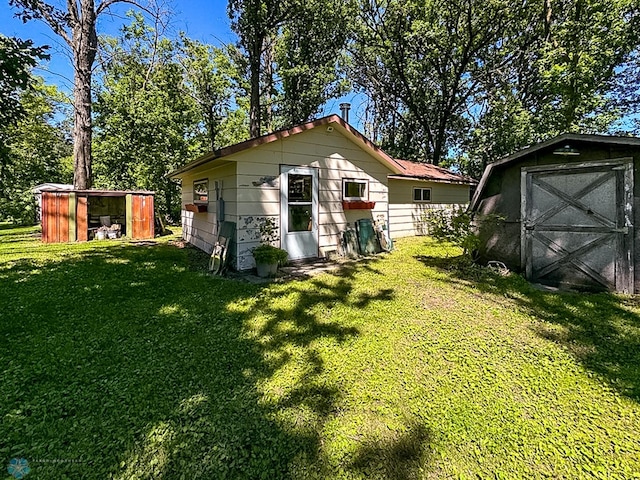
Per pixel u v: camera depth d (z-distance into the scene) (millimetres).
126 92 14836
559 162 5426
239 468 1779
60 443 1921
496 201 6383
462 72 15461
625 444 1946
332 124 7527
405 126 20984
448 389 2494
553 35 12047
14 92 4215
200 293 4840
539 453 1884
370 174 8641
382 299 4637
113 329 3521
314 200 7438
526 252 5883
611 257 4949
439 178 12195
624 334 3453
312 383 2568
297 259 7160
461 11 13695
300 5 12875
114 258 7520
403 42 15445
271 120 19797
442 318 3924
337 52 17422
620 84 13195
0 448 1874
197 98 17719
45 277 5641
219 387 2504
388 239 8938
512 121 13648
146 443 1931
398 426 2100
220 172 7117
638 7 9656
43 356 2924
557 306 4332
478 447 1930
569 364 2854
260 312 4109
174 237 11969
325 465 1809
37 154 17656
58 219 9969
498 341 3309
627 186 4770
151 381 2564
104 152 14336
